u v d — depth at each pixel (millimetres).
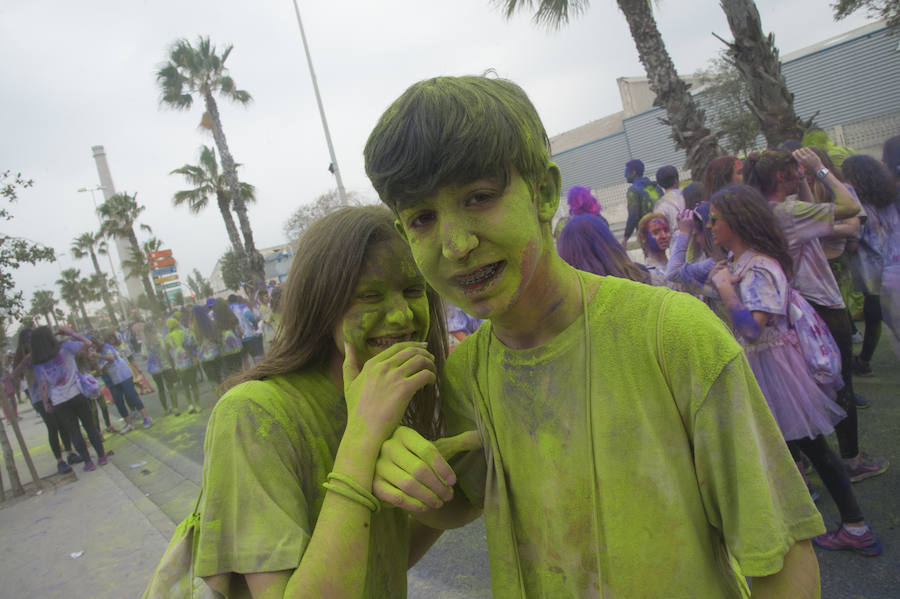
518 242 741
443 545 3008
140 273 30125
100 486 5566
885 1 7855
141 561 3547
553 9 7738
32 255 6566
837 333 2586
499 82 799
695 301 803
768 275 2174
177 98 17594
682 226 2816
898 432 2961
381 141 750
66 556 3898
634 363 794
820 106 15219
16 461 8070
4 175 6273
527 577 938
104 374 8047
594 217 2209
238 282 28047
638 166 6445
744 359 746
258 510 919
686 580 771
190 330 8453
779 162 2803
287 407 1039
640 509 785
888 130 13422
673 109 7383
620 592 796
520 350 897
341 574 835
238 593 964
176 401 8680
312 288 1062
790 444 2648
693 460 790
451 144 687
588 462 822
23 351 6211
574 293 861
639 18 7371
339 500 879
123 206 29766
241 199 18438
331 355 1175
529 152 747
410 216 769
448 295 793
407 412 1210
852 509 2191
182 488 4863
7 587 3602
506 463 939
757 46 5871
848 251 3285
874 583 2025
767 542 709
